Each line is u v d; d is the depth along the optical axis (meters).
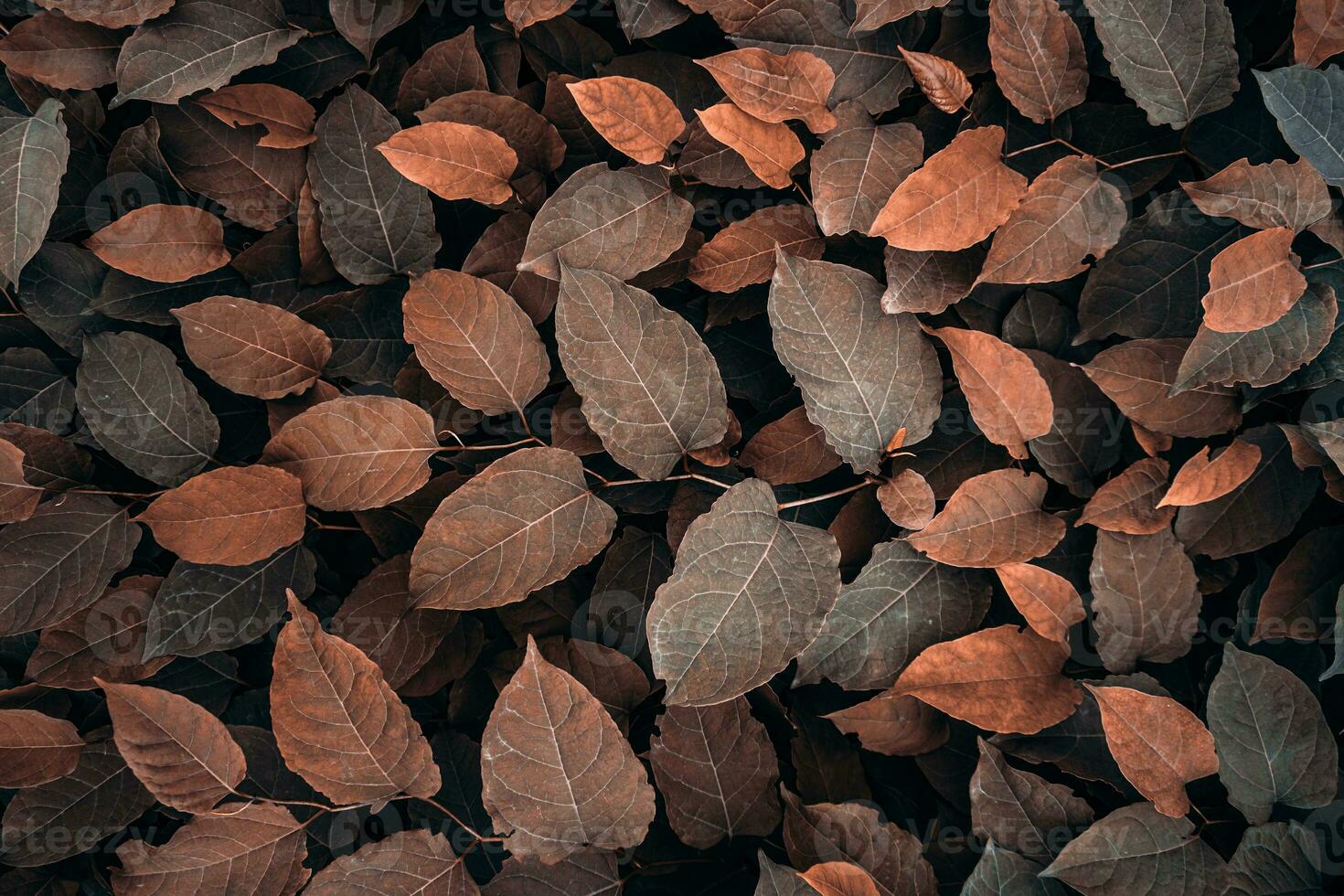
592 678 0.73
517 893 0.71
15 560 0.72
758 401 0.75
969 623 0.74
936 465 0.75
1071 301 0.75
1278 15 0.74
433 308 0.72
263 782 0.72
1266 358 0.71
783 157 0.73
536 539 0.71
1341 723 0.74
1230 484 0.72
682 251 0.74
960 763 0.74
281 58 0.74
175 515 0.71
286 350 0.73
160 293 0.74
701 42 0.75
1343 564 0.73
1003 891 0.71
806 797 0.73
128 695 0.70
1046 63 0.73
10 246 0.71
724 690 0.70
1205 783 0.73
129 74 0.72
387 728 0.70
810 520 0.74
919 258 0.73
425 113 0.73
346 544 0.75
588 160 0.75
